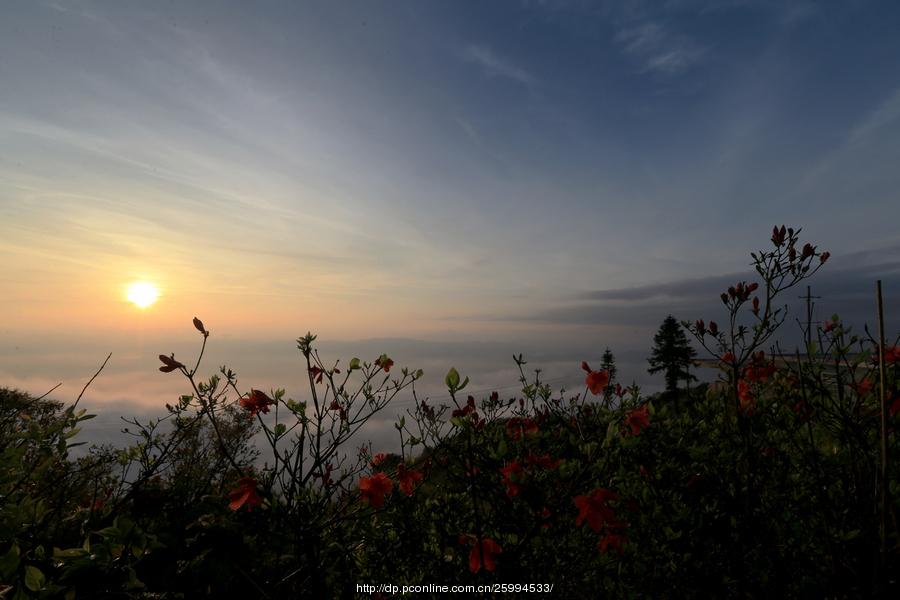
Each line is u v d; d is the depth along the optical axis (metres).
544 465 2.17
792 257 2.36
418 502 2.65
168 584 1.87
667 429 2.92
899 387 2.03
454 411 1.95
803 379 2.28
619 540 2.18
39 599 1.43
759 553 2.43
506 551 1.89
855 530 2.08
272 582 2.17
